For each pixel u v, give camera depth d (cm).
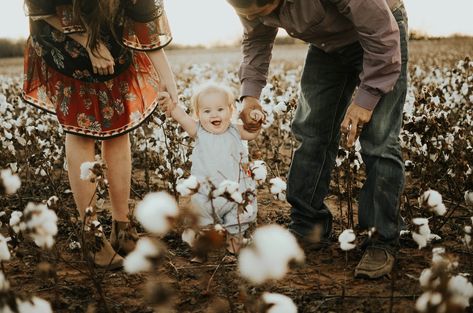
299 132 320
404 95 286
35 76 303
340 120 320
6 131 448
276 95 532
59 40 288
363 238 332
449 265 189
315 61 313
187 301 256
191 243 182
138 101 310
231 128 324
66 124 294
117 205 313
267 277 134
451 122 545
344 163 371
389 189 283
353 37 287
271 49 326
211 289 267
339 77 310
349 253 310
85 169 277
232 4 274
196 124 320
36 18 276
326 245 323
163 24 304
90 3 268
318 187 323
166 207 143
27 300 164
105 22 282
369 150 282
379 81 267
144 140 505
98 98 297
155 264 168
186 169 460
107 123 299
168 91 313
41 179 492
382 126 279
